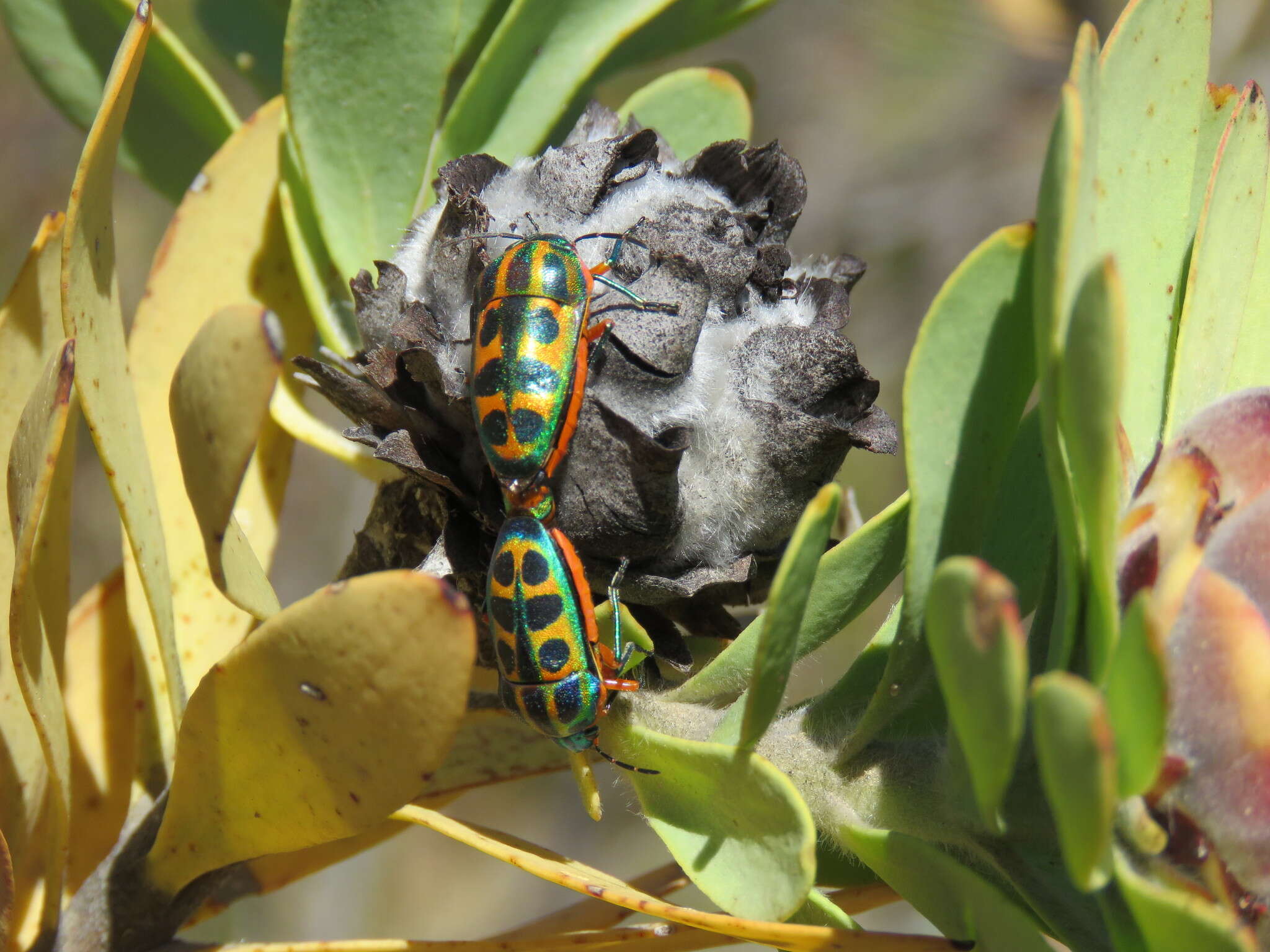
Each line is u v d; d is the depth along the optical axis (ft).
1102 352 0.55
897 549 0.61
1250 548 0.57
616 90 1.47
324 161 0.67
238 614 0.67
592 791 0.63
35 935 0.64
